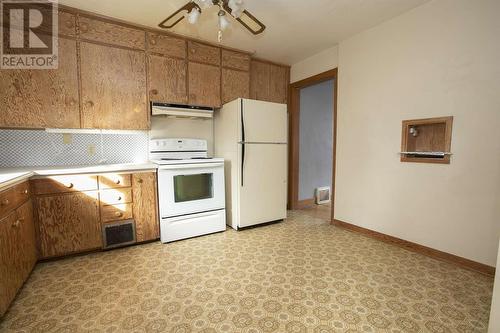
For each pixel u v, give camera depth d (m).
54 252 2.13
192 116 3.03
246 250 2.42
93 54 2.41
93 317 1.47
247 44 3.11
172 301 1.62
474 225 2.01
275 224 3.28
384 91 2.61
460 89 2.05
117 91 2.54
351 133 2.97
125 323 1.42
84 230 2.24
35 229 2.05
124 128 2.59
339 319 1.45
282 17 2.47
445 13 2.12
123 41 2.54
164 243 2.59
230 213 3.11
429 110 2.25
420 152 2.29
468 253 2.05
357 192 2.94
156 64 2.72
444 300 1.63
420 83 2.31
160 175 2.52
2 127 2.19
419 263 2.15
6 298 1.48
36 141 2.46
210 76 3.07
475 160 1.99
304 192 4.40
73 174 2.17
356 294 1.70
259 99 3.68
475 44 1.96
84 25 2.36
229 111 3.04
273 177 3.20
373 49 2.69
